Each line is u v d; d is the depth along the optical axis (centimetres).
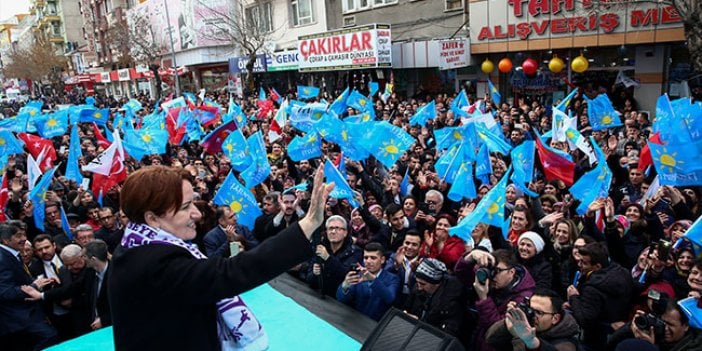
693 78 1426
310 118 1246
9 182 1027
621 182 922
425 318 423
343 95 1430
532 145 805
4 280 459
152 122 1588
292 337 262
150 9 4134
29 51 6469
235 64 2988
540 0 1658
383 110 1697
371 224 680
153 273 143
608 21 1510
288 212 683
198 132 1530
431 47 1892
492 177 862
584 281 479
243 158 990
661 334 375
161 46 3844
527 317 335
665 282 476
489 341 348
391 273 505
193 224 159
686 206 666
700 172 645
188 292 141
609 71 1661
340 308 347
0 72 9044
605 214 570
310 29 2756
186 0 3547
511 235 628
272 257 142
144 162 1295
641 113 1277
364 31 2008
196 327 150
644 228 582
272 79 3016
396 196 863
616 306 442
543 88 1823
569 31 1612
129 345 148
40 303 493
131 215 152
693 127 643
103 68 5869
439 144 1045
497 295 420
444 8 2030
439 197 727
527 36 1723
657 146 668
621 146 1010
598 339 450
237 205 737
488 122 1102
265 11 3069
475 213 575
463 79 2042
